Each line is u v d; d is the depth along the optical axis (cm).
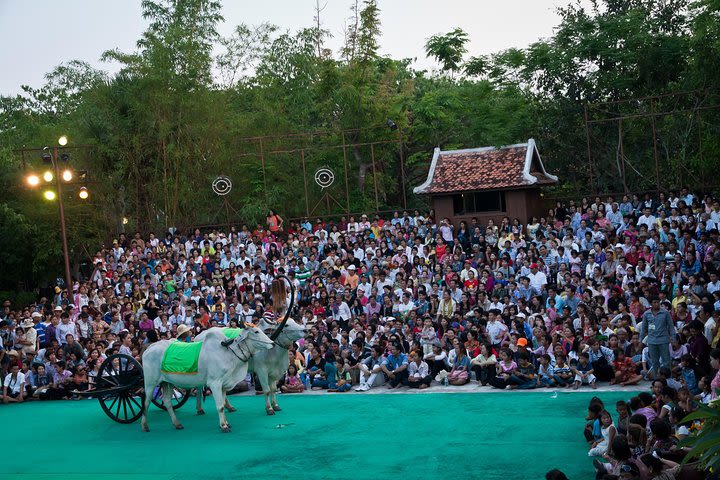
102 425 1820
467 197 3081
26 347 2483
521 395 1836
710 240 2297
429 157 4347
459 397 1867
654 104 3547
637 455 1138
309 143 4112
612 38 3566
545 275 2433
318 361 2158
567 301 2202
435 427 1562
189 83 3797
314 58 4503
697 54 3209
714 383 1358
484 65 3453
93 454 1536
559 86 3653
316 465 1344
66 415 1988
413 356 2053
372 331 2220
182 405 1933
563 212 2875
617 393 1770
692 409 1269
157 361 1716
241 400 2036
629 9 3906
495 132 3183
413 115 4288
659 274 2220
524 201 2988
